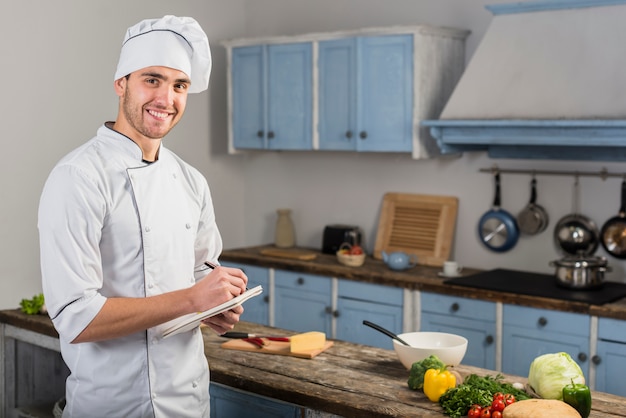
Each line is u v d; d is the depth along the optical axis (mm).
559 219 4355
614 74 3771
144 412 2186
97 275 2059
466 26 4664
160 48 2096
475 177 4656
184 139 5367
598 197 4215
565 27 3994
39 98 4570
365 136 4645
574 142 3787
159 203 2197
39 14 4543
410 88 4453
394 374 2555
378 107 4586
